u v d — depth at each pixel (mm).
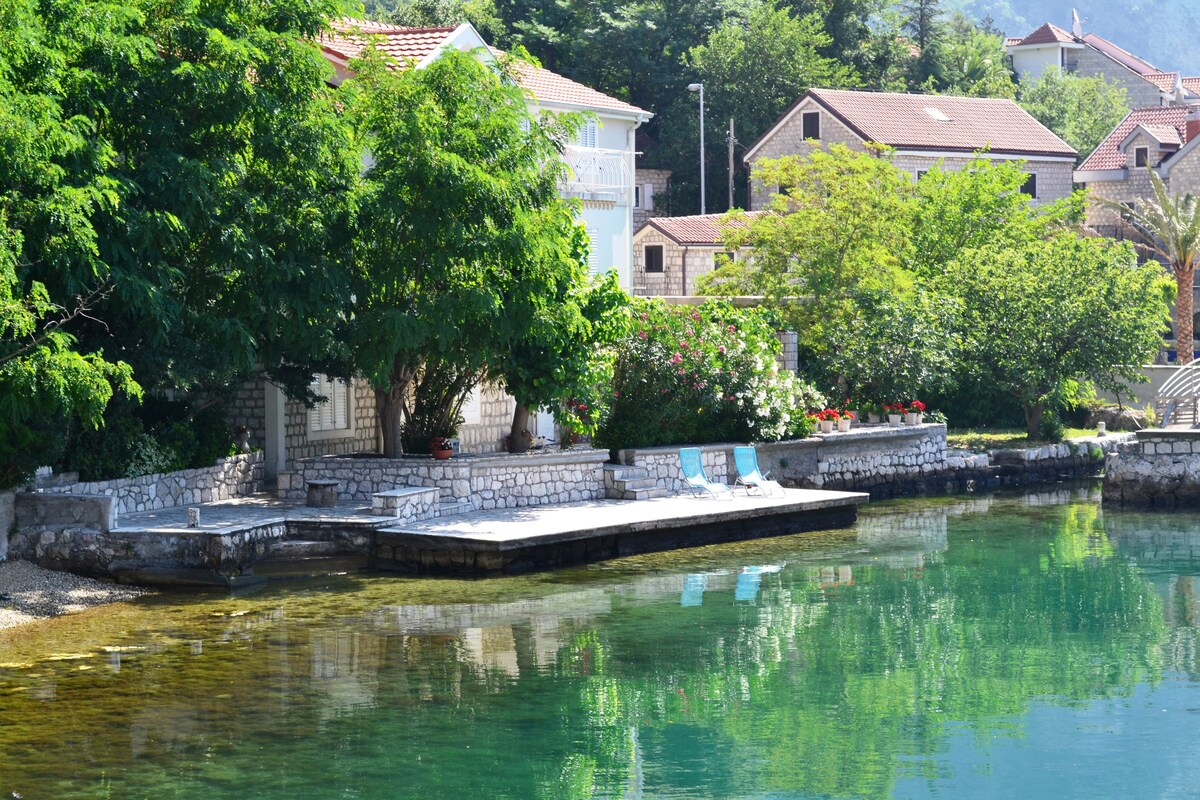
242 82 22719
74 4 20516
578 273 28328
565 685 18016
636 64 78688
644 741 15844
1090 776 14797
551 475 29531
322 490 26750
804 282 42406
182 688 17500
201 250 23953
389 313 24906
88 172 20547
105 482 24562
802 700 17531
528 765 14969
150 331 22672
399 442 28516
